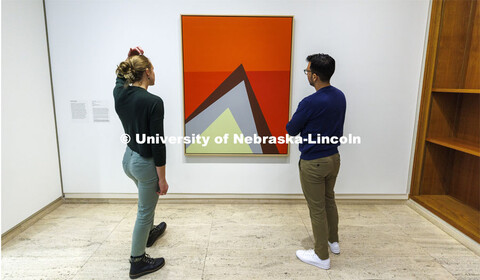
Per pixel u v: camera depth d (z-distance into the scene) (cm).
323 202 184
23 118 235
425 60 261
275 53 259
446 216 239
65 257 202
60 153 280
